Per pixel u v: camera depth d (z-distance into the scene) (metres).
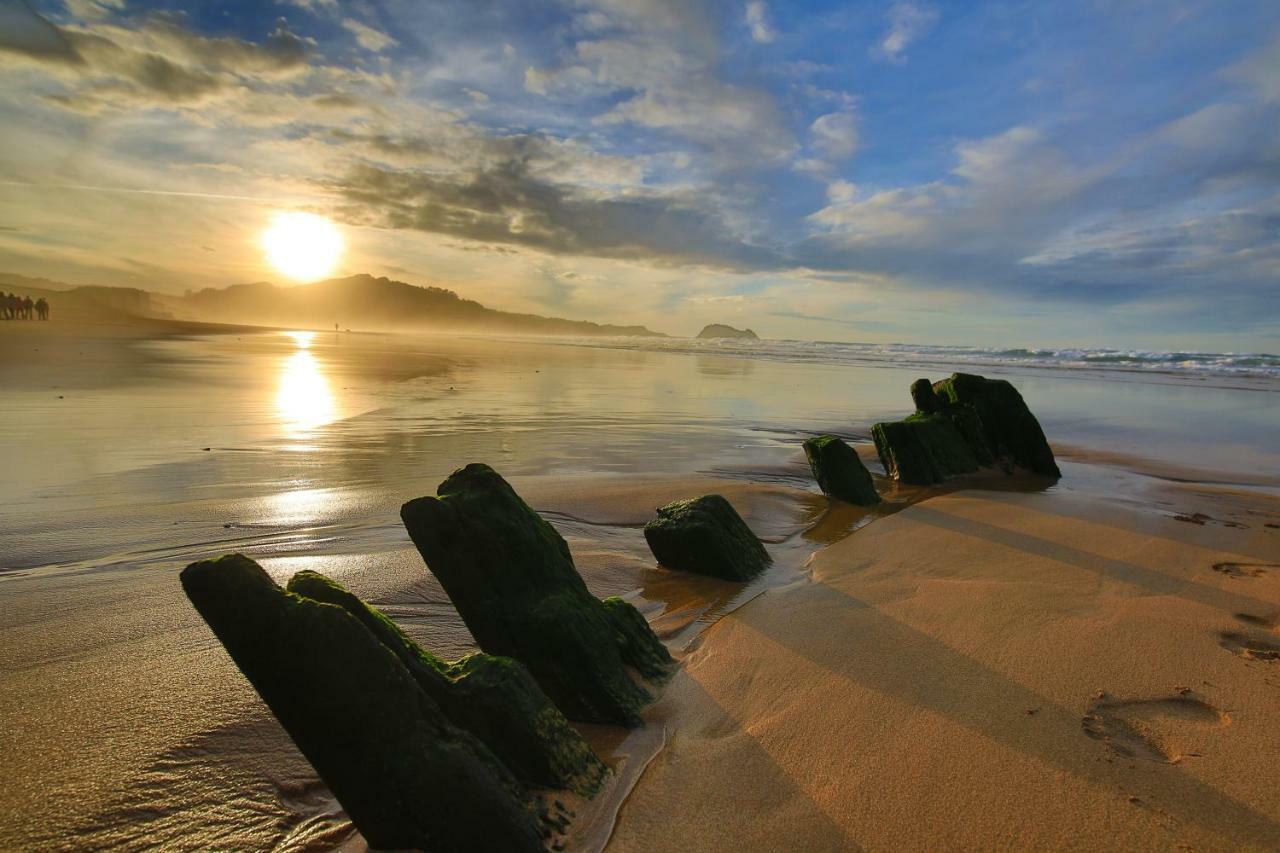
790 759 3.21
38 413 12.67
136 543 6.09
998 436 10.99
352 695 2.33
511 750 2.80
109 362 23.36
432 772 2.36
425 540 3.74
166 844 2.59
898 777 3.05
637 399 18.78
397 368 27.48
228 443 10.71
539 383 22.94
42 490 7.68
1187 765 3.12
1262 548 6.53
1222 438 14.13
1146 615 4.87
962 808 2.85
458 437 12.01
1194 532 7.11
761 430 13.99
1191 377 28.80
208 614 2.32
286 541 6.30
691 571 5.86
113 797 2.81
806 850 2.63
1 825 2.63
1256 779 3.02
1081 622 4.75
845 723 3.51
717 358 41.09
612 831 2.72
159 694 3.60
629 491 8.49
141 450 9.91
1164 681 3.90
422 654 3.02
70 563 5.56
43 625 4.39
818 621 4.83
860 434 13.86
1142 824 2.74
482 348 52.34
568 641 3.59
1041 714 3.56
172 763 3.04
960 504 8.43
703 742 3.38
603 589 5.54
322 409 14.80
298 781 2.95
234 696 3.59
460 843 2.37
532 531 3.95
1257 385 25.48
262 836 2.64
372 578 5.44
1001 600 5.18
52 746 3.13
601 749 3.33
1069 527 7.30
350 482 8.52
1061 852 2.60
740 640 4.53
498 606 3.69
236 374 21.47
